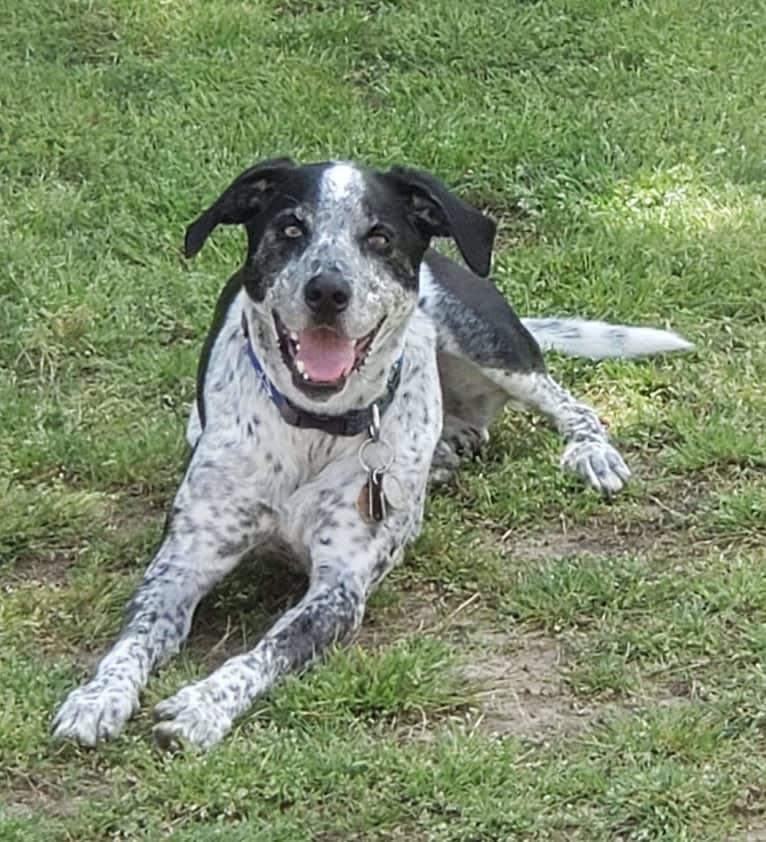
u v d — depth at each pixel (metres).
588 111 4.30
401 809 2.75
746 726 2.88
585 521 3.29
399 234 3.03
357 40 4.56
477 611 3.10
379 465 3.07
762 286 3.81
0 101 4.27
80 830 2.73
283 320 2.99
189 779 2.77
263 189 3.06
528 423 3.51
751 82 4.45
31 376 3.61
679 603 3.08
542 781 2.78
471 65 4.50
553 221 4.01
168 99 4.33
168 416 3.50
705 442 3.39
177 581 3.03
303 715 2.87
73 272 3.80
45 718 2.87
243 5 4.67
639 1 4.70
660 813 2.74
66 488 3.34
